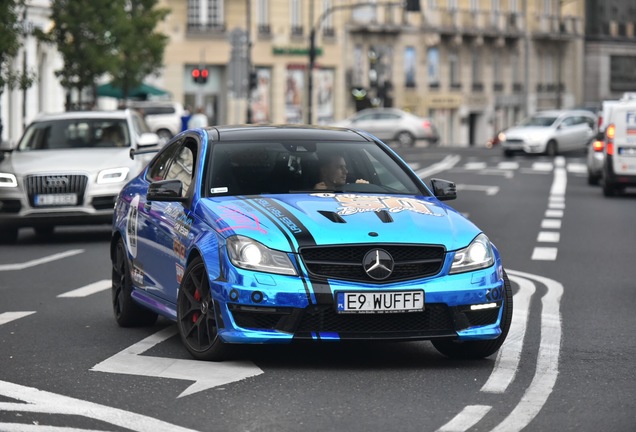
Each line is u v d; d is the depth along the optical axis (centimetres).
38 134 2588
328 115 9525
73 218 2394
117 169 2425
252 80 7062
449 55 10556
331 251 1079
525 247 2300
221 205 1155
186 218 1181
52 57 5897
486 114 10888
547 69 11650
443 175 4969
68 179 2398
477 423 891
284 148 1250
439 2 10450
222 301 1082
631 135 3681
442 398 977
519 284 1761
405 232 1098
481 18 10744
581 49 12056
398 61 10075
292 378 1051
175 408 937
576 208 3272
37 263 2050
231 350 1111
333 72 9556
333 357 1153
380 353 1178
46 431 862
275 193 1189
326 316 1072
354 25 9631
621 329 1348
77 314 1452
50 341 1253
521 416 913
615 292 1677
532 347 1223
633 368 1110
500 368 1104
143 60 6309
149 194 1199
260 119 9062
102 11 4822
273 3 9106
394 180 1239
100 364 1115
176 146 1334
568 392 1003
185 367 1098
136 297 1305
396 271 1084
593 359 1155
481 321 1108
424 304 1080
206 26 8794
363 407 942
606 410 938
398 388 1014
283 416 911
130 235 1338
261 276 1068
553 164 5878
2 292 1669
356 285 1070
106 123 2606
